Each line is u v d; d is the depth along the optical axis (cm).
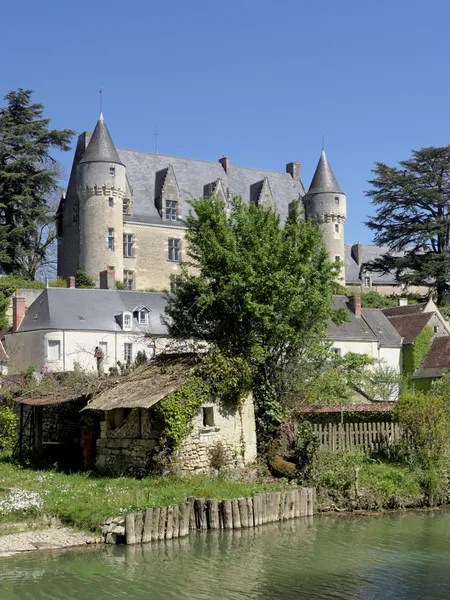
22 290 5447
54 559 1527
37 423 2541
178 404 2066
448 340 5209
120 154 7331
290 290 2391
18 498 1825
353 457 2152
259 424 2397
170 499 1784
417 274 6762
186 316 2514
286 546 1656
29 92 6400
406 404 2380
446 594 1347
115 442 2234
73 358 4619
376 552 1614
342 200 7894
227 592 1350
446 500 2161
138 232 6838
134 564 1505
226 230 2508
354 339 5019
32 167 6281
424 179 7012
